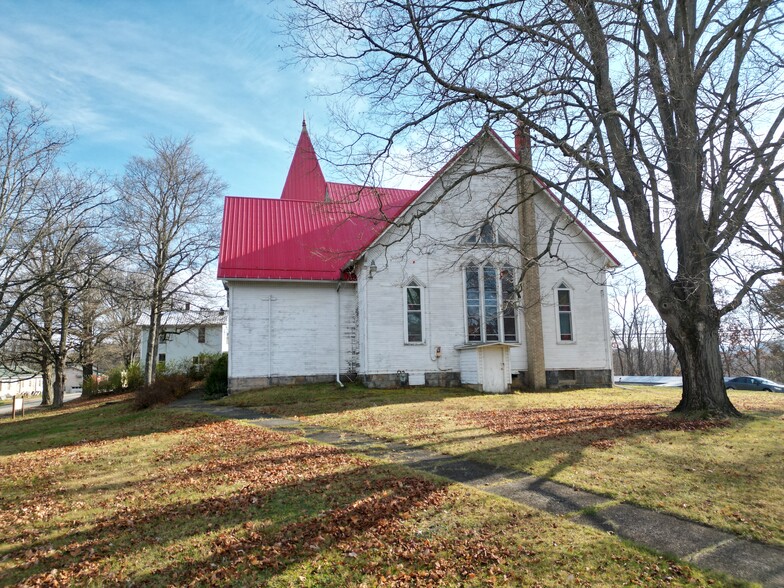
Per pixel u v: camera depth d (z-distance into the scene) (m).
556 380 23.19
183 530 6.09
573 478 7.76
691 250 12.88
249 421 14.91
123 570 5.14
